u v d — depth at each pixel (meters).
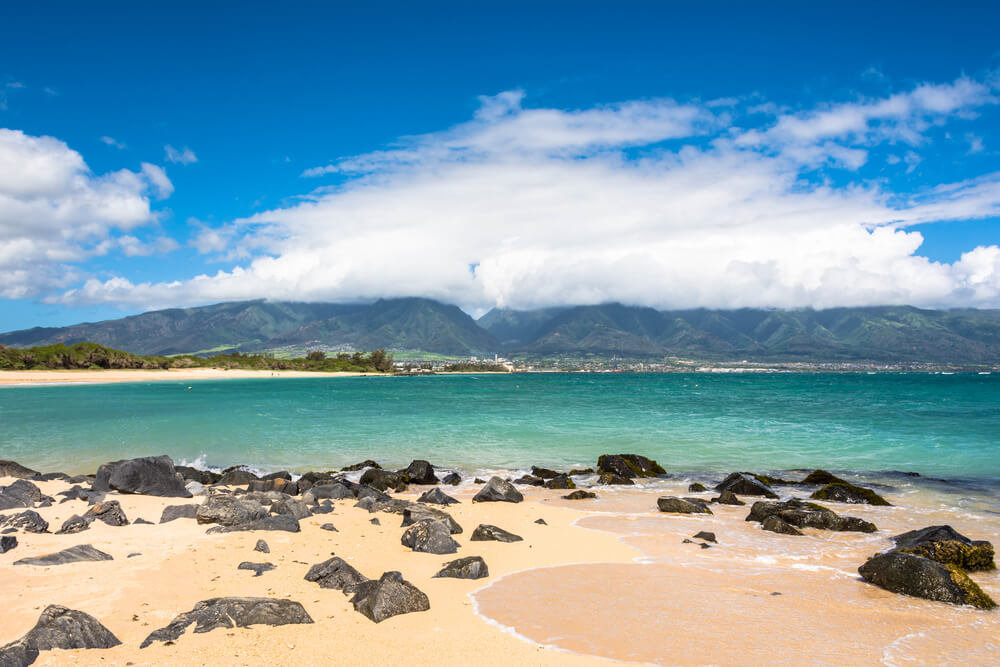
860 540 14.26
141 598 8.54
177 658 6.56
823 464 27.67
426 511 15.80
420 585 9.95
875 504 18.94
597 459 29.89
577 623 8.41
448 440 36.06
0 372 132.12
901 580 10.27
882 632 8.47
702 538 14.16
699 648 7.66
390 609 8.28
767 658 7.44
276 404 70.00
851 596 10.05
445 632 7.86
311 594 9.05
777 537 14.55
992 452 30.30
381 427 42.81
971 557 11.91
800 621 8.80
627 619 8.63
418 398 85.12
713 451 31.33
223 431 40.47
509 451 32.22
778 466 27.48
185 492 19.03
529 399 81.00
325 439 36.69
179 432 39.72
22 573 9.58
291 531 13.80
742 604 9.49
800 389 116.00
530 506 18.81
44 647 6.49
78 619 6.93
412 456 31.00
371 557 11.73
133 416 51.56
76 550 10.77
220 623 7.48
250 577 9.80
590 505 19.08
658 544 13.67
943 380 187.00
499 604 9.14
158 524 14.18
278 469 27.81
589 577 10.83
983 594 9.89
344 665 6.62
